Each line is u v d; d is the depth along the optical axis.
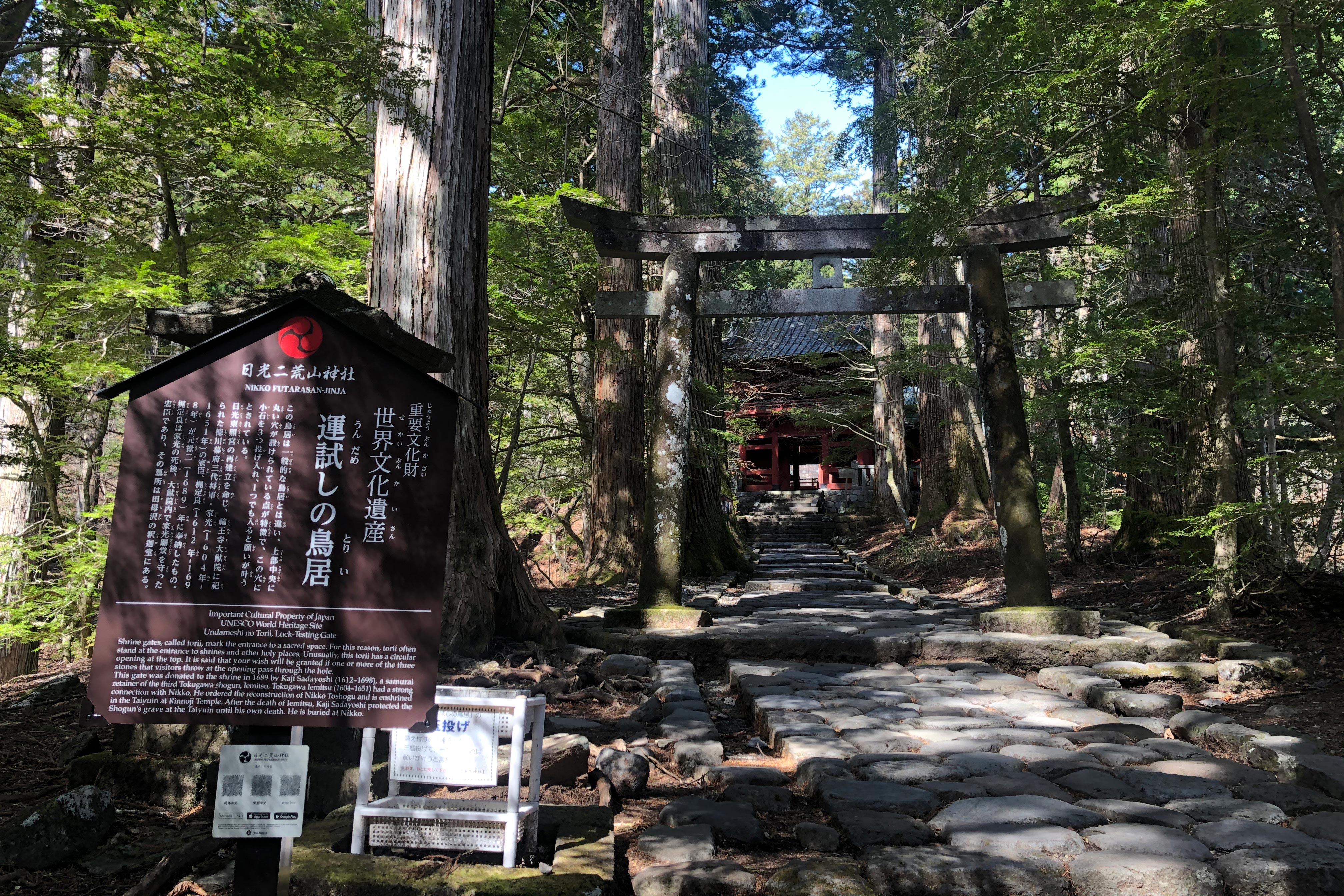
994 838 2.92
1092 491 15.00
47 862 2.94
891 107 8.94
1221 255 7.00
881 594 11.85
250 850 2.25
